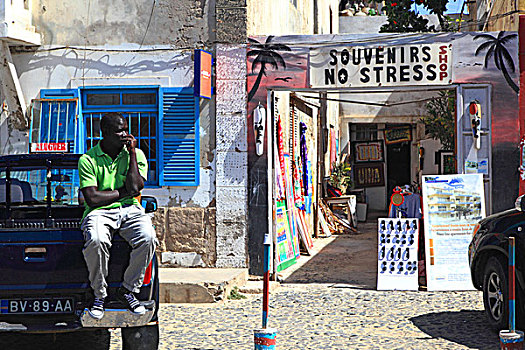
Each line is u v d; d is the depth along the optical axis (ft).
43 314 18.48
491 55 32.42
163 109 34.45
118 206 18.51
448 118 56.65
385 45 32.96
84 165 18.94
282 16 43.34
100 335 24.02
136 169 18.81
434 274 31.24
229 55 33.94
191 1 34.42
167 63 34.71
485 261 24.32
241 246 33.88
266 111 33.76
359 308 27.63
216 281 29.53
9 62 35.19
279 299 29.63
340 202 59.47
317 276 35.73
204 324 25.20
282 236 38.34
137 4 34.94
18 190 23.09
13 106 35.55
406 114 71.82
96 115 35.60
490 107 32.48
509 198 32.40
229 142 34.01
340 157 73.46
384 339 22.67
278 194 37.40
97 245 17.76
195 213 34.22
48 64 35.60
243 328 24.49
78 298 18.56
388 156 75.97
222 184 34.01
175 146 34.42
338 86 33.30
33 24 35.70
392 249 32.04
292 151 44.29
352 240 52.42
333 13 69.97
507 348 18.58
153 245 18.24
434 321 25.18
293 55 33.53
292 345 22.04
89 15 35.27
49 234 18.34
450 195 32.12
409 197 35.53
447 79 32.65
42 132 35.32
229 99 33.96
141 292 18.56
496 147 32.50
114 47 35.09
